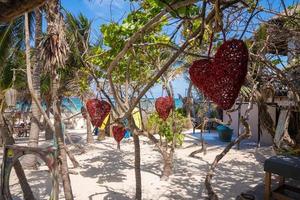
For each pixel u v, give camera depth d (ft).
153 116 33.58
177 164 33.24
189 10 6.24
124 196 23.16
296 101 18.24
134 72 20.27
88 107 10.01
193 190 24.31
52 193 15.61
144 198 22.39
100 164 34.63
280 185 19.58
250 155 38.34
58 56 16.24
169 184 25.94
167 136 30.53
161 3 5.59
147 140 52.54
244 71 3.54
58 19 16.20
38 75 28.40
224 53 3.62
